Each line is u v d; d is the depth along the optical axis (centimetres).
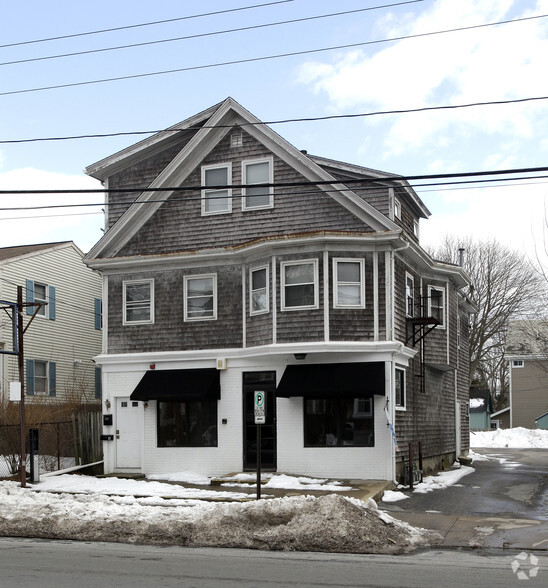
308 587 922
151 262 2392
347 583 947
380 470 2056
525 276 5428
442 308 2717
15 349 2025
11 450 2445
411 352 2242
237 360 2259
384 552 1192
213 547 1241
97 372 3747
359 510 1317
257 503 1362
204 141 2378
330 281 2111
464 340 3369
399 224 2433
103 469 2397
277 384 2194
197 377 2280
